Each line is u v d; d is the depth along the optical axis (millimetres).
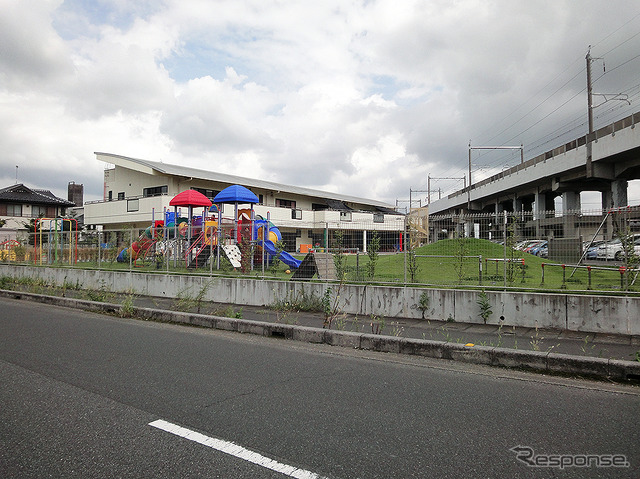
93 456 3037
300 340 7262
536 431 3504
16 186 44719
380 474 2801
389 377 5094
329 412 3898
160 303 11562
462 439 3340
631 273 8305
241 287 11469
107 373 5066
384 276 11219
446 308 8859
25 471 2822
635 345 6637
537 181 36219
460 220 10859
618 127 25750
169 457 3029
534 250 11852
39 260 18562
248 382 4781
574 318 7738
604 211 9000
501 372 5395
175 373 5094
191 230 16672
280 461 2975
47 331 7727
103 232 15562
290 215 36688
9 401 4129
